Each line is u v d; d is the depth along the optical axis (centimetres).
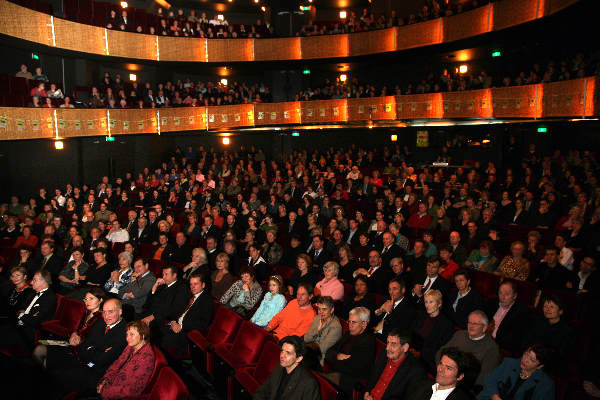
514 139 1712
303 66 2089
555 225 959
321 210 1178
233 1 2316
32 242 1053
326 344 507
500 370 415
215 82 2397
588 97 1215
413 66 2127
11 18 1426
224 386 523
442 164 1769
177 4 2305
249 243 925
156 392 432
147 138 1984
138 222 1113
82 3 1781
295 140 2233
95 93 1688
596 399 412
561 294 599
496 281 684
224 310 605
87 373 514
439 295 501
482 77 1614
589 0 1177
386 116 1809
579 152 1402
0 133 1288
